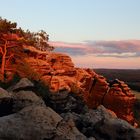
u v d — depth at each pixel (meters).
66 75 84.69
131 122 99.56
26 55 67.25
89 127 31.53
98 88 100.62
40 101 32.41
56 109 48.91
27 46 74.50
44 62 71.81
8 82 52.59
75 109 52.84
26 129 21.23
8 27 61.00
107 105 101.06
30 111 22.41
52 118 22.45
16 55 61.94
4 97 29.58
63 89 53.56
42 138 21.00
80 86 84.94
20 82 40.25
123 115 98.38
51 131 21.34
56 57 85.19
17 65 61.12
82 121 33.53
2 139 20.61
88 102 94.50
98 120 34.00
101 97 100.69
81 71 93.12
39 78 63.94
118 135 29.47
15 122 21.56
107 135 29.91
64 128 22.58
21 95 31.94
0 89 30.73
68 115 34.53
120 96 99.38
